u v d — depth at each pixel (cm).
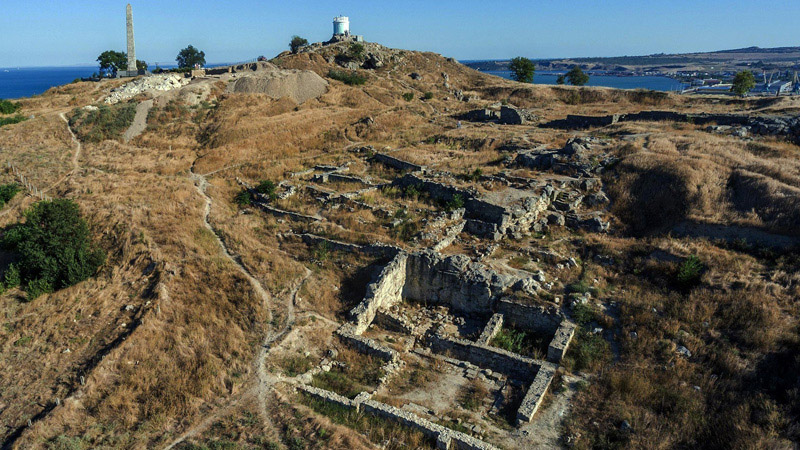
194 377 1692
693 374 1630
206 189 3706
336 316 2155
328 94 6900
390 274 2252
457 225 2717
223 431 1462
